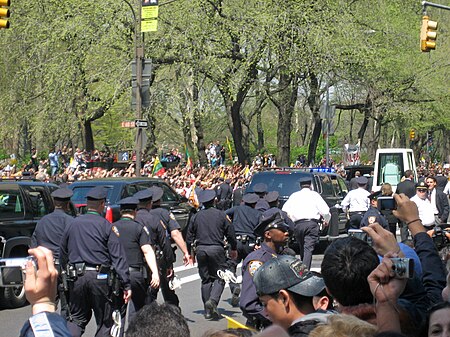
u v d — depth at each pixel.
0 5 19.25
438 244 7.99
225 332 3.84
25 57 44.53
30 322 4.09
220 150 50.12
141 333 4.40
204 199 13.66
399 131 70.88
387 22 46.19
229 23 37.88
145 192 12.53
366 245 4.87
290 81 42.66
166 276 12.52
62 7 39.03
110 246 10.13
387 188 16.62
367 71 42.88
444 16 68.00
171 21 38.12
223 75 39.25
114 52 38.53
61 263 10.26
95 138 68.12
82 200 21.14
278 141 45.50
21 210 15.20
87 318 10.34
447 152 95.50
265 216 9.12
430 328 4.02
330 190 23.81
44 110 40.19
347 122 94.62
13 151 54.81
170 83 40.19
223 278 13.21
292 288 5.04
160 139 67.81
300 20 38.44
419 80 51.84
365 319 4.72
